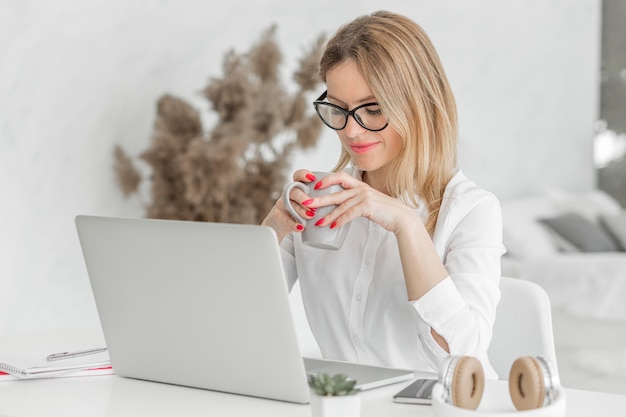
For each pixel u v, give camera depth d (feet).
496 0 18.84
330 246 4.92
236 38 14.01
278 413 4.05
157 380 4.71
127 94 12.63
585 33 21.06
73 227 12.16
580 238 17.43
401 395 4.18
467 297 5.17
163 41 13.03
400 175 5.62
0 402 4.35
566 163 20.80
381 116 5.47
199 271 4.24
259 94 12.66
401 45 5.44
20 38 11.46
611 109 21.72
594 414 3.94
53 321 11.97
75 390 4.57
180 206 12.32
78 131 12.10
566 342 14.30
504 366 5.60
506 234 17.03
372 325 5.83
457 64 18.10
